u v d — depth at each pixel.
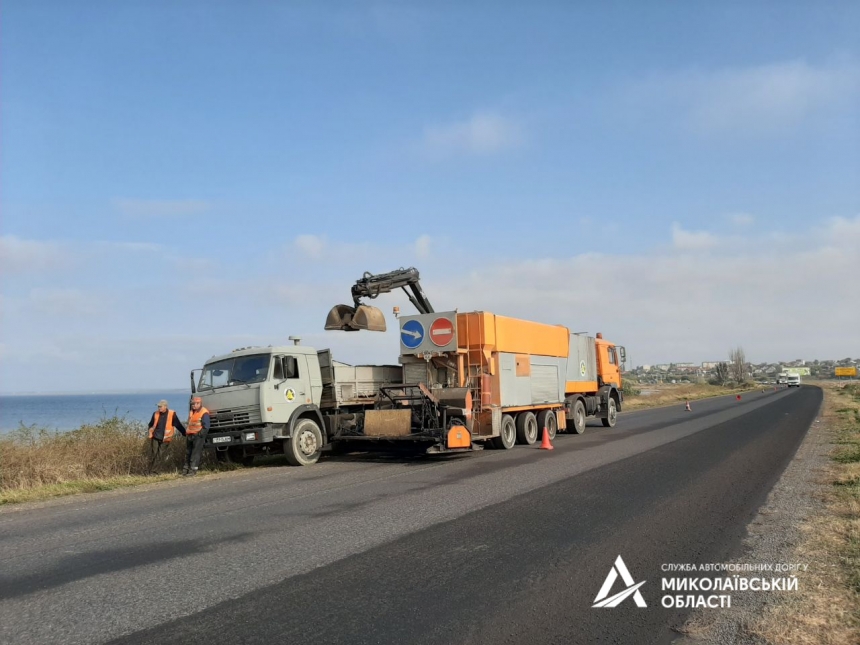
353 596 5.09
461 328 16.52
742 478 10.85
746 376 122.62
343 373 15.95
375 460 15.24
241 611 4.79
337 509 8.71
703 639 4.27
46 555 6.59
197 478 12.78
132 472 13.68
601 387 24.16
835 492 9.22
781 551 6.28
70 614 4.78
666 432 20.67
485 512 8.29
